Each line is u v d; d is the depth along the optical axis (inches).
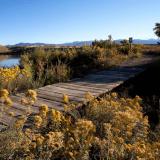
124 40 872.3
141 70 324.5
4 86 211.8
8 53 1776.6
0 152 73.2
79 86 224.5
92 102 131.2
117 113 96.2
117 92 215.9
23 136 75.0
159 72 290.0
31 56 442.9
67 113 136.3
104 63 398.0
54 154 80.9
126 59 509.7
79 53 475.8
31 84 250.7
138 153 72.3
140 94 211.6
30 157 67.8
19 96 178.1
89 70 370.6
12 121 110.0
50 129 104.5
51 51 511.2
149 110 161.3
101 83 237.5
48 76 289.0
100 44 637.3
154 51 701.3
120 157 78.0
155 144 78.7
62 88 215.5
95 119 126.3
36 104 150.0
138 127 108.5
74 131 83.2
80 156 75.1
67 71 306.8
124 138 91.1
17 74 250.2
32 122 108.3
